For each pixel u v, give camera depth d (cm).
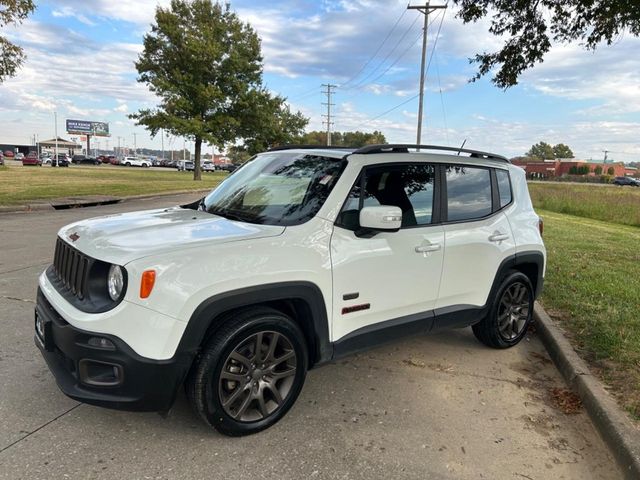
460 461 294
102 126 11769
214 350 284
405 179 377
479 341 495
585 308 561
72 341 269
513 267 468
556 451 312
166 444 295
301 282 308
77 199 1656
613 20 629
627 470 287
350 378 400
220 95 3734
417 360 443
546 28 679
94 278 280
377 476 276
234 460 283
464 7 702
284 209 342
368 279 343
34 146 11694
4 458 275
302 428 321
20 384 358
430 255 381
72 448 287
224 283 279
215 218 350
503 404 369
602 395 357
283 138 4197
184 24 3797
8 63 1230
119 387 266
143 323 262
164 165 8506
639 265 828
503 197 461
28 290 581
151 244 280
